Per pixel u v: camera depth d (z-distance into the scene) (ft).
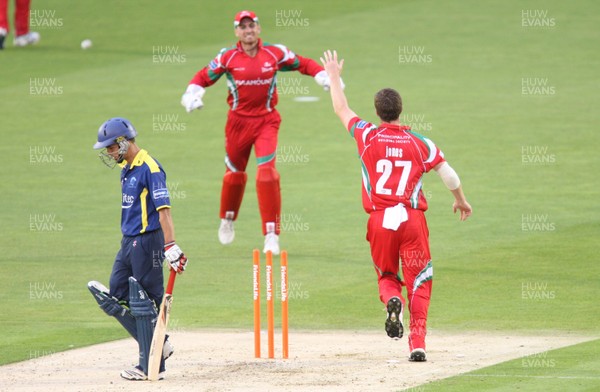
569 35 402.52
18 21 402.93
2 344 132.16
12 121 303.27
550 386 103.04
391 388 104.27
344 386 105.70
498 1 459.32
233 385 107.45
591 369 110.42
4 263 180.14
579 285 159.94
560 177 239.50
